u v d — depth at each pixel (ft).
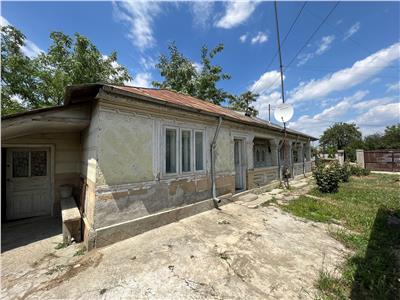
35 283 8.29
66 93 11.24
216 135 19.58
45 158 17.89
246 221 15.79
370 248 11.27
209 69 61.82
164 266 9.30
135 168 12.97
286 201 22.41
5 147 16.17
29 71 27.32
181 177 16.24
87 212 12.80
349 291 7.77
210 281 8.30
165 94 21.12
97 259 9.86
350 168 45.85
